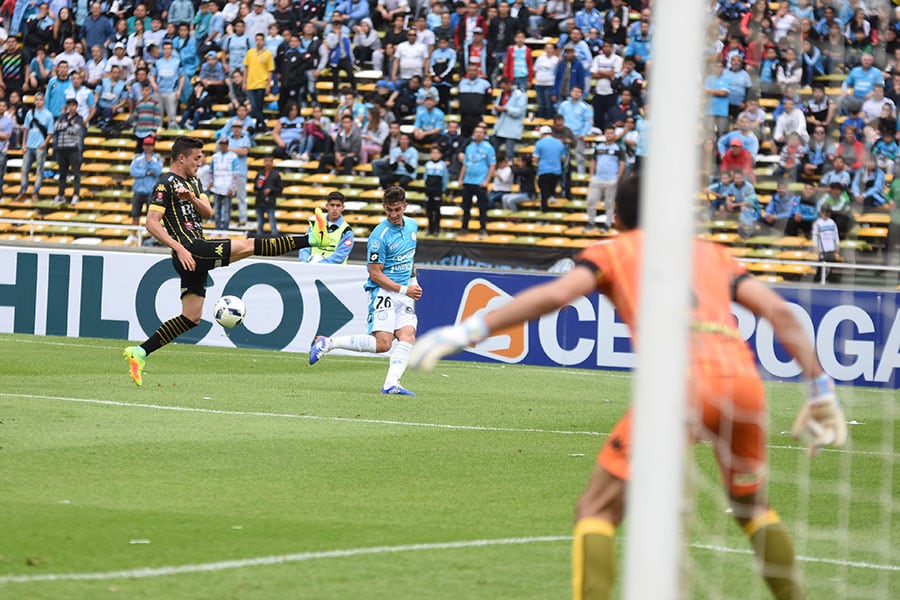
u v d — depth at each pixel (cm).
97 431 2778
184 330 3594
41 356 4497
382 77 7862
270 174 6762
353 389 3866
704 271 1255
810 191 5991
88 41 8150
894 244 5772
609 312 4900
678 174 998
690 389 1184
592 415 3459
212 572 1572
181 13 8044
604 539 1188
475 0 7456
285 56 7569
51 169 7962
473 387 4097
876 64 6216
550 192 6844
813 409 1232
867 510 2186
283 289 5156
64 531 1781
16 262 5384
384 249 3769
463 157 6894
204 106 7881
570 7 7644
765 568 1275
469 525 1928
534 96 7694
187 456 2506
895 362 4553
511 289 4994
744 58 6281
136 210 7088
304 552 1698
